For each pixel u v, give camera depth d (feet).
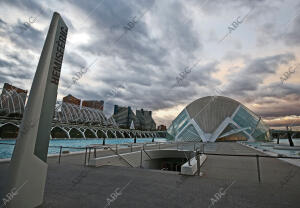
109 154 49.01
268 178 23.63
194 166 25.63
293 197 15.07
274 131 325.42
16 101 246.47
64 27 16.24
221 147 89.51
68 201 13.69
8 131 163.12
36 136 12.84
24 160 11.84
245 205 13.26
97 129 304.71
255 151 65.57
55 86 15.07
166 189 17.13
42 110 13.58
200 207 12.82
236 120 190.60
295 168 31.12
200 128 188.85
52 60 14.70
